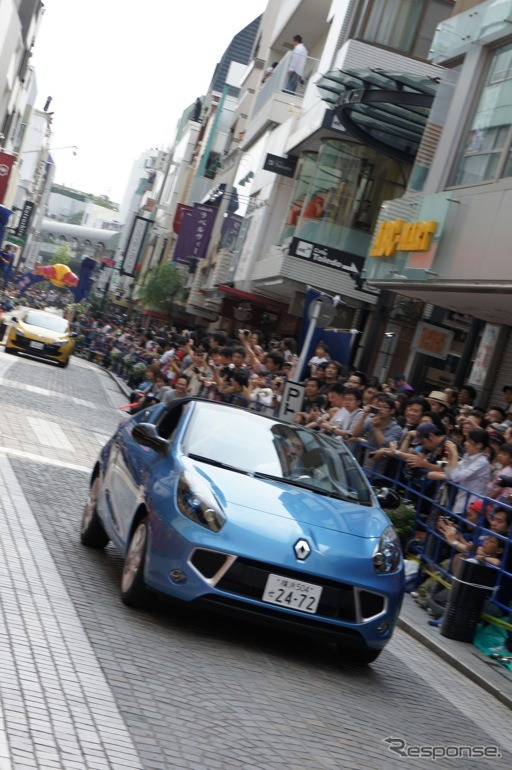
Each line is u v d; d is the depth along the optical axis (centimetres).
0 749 402
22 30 8494
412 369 2459
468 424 1134
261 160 3738
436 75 2556
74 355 5512
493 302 1630
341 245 2634
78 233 17100
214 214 4919
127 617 663
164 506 677
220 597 650
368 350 2594
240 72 7444
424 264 1703
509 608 866
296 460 771
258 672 618
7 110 8475
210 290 4500
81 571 757
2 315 4094
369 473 1231
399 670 747
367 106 2138
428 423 1155
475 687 763
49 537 845
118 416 2311
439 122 1842
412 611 980
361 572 671
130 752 435
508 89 1642
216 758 454
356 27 2564
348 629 670
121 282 8706
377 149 2297
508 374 1838
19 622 588
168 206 8194
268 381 1653
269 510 686
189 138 8288
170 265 5900
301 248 2650
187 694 536
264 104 3791
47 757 407
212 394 1638
